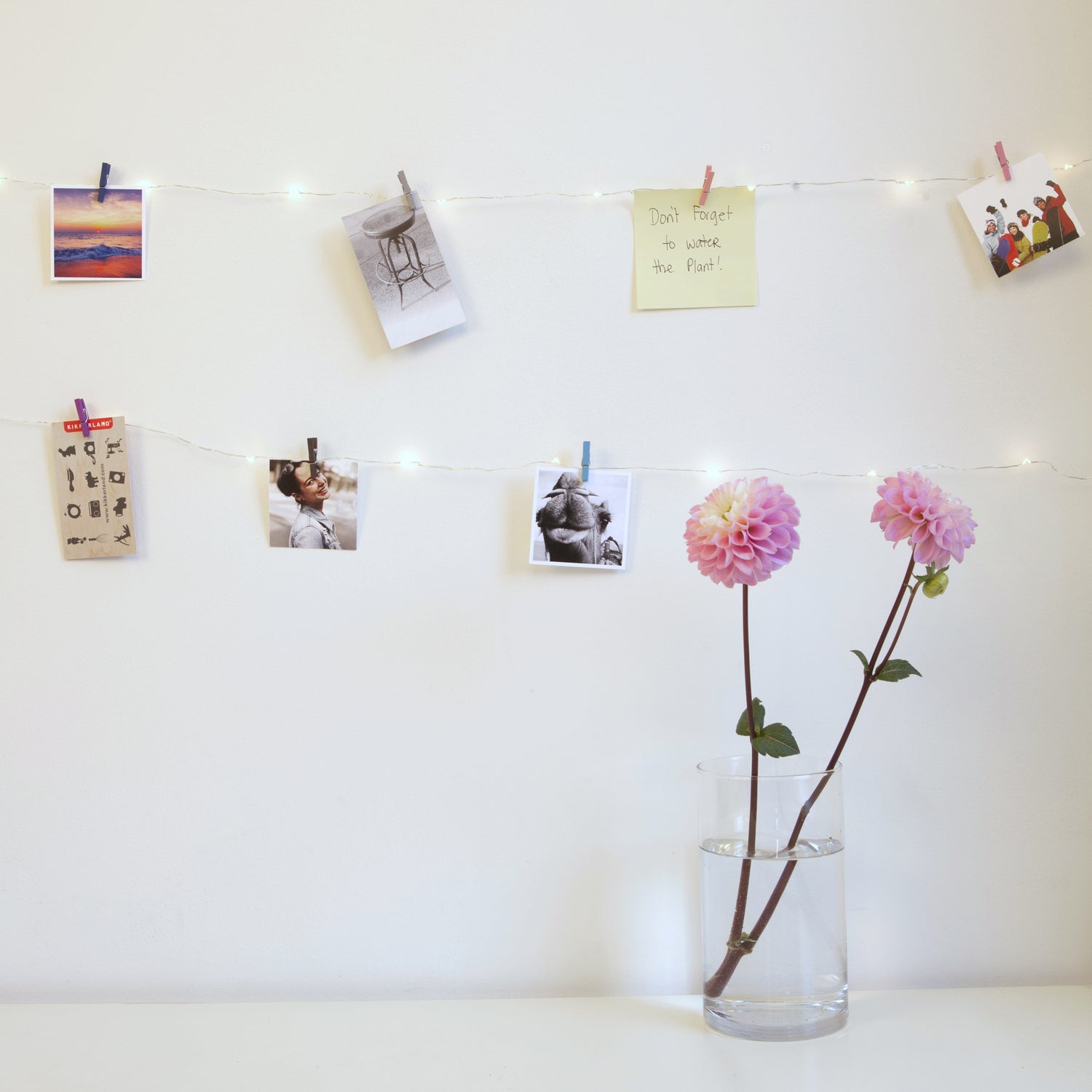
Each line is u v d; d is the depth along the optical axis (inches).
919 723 40.4
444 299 40.1
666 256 40.6
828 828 36.1
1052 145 40.6
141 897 40.4
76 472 40.5
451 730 40.5
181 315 40.9
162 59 40.9
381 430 40.9
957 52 40.6
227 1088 32.5
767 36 40.8
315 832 40.4
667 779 40.4
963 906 40.2
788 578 40.5
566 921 40.4
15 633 40.4
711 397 40.7
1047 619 40.4
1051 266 40.4
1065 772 40.3
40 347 40.7
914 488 34.7
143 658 40.5
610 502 40.3
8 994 40.2
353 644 40.6
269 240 40.9
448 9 40.9
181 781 40.5
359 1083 32.7
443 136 40.9
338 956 40.4
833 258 40.7
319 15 40.9
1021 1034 35.5
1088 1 40.3
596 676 40.5
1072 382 40.5
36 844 40.4
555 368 40.9
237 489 40.7
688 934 40.4
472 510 40.8
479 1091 32.1
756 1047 35.0
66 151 40.8
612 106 40.9
